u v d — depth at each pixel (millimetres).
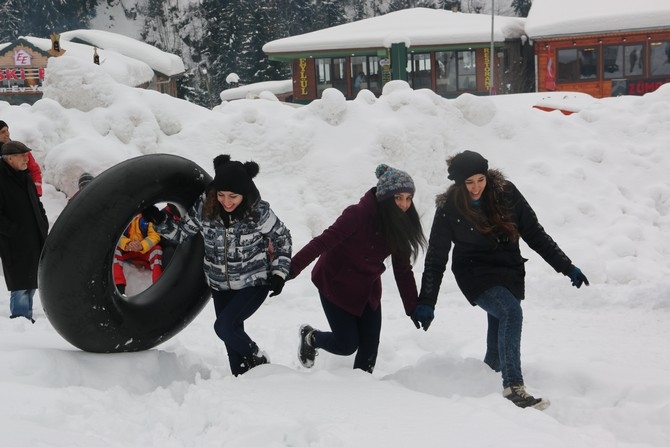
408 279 5152
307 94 39250
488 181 4883
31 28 69812
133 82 31281
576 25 33844
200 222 4984
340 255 5105
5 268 7113
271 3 71188
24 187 7094
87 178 8062
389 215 4934
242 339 5066
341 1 78750
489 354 5375
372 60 38312
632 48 33875
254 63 58938
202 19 72625
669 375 5324
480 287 4863
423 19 40000
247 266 4996
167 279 5324
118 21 74438
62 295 4707
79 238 4703
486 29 36719
